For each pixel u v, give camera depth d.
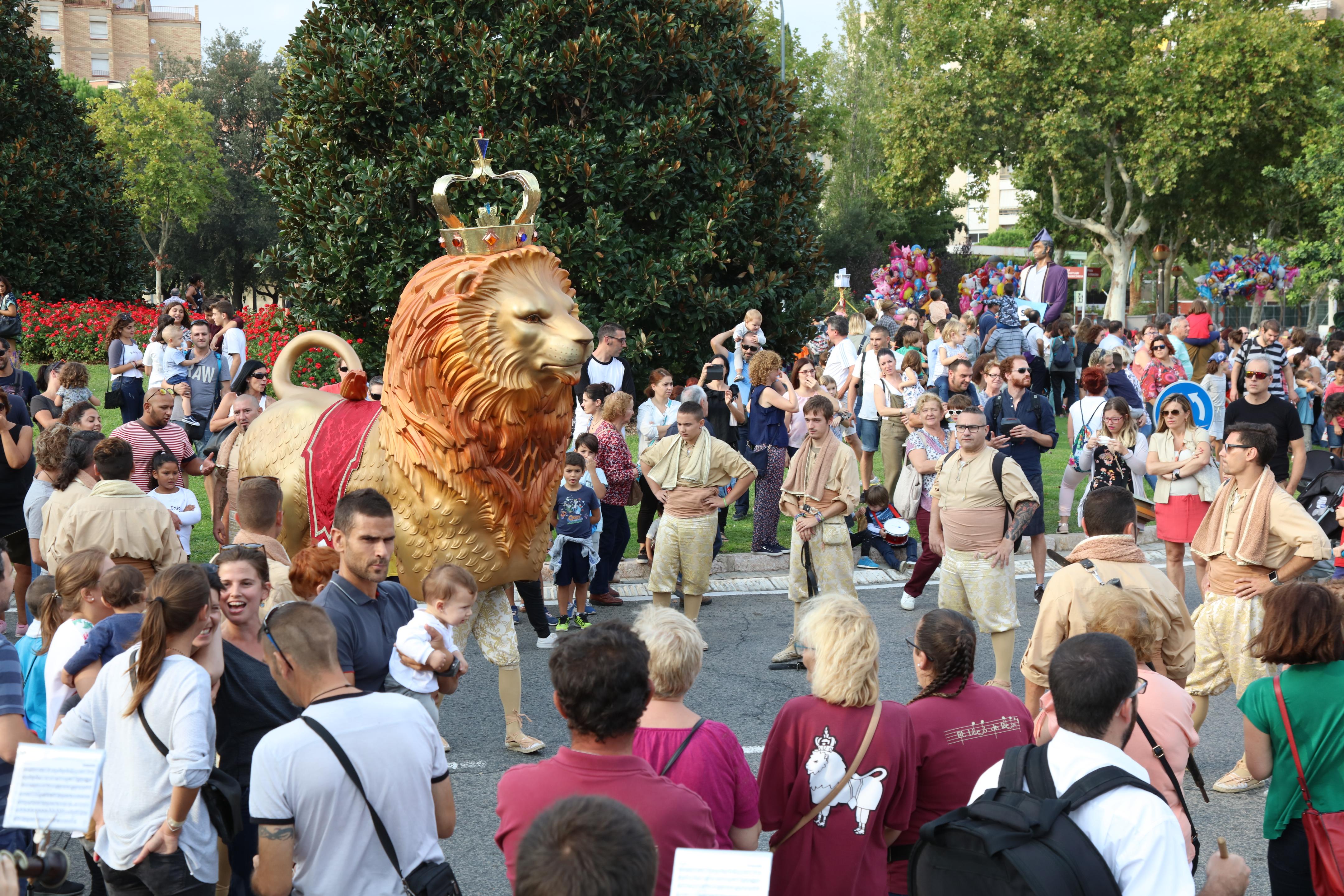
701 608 9.08
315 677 3.26
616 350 11.17
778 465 10.58
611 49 15.42
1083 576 5.20
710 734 3.36
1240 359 16.55
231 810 3.62
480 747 6.36
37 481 7.89
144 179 44.47
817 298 18.02
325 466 6.22
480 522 5.99
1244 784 5.66
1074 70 34.72
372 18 15.91
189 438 10.38
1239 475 6.06
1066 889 2.47
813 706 3.57
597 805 1.98
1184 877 2.58
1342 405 11.81
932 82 37.31
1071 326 18.20
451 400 5.88
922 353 14.26
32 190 24.14
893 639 8.31
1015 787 2.81
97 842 3.70
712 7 16.70
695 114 15.89
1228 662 6.00
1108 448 9.66
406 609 4.61
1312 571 8.73
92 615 4.54
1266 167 32.59
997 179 87.94
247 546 4.20
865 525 10.62
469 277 5.78
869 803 3.49
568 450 9.25
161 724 3.53
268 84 49.50
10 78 25.25
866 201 51.78
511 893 4.64
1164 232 42.41
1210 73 33.59
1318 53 34.28
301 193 15.42
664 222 16.22
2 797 3.81
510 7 15.73
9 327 15.51
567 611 8.57
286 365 7.16
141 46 87.88
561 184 15.17
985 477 6.88
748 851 2.67
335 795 3.08
